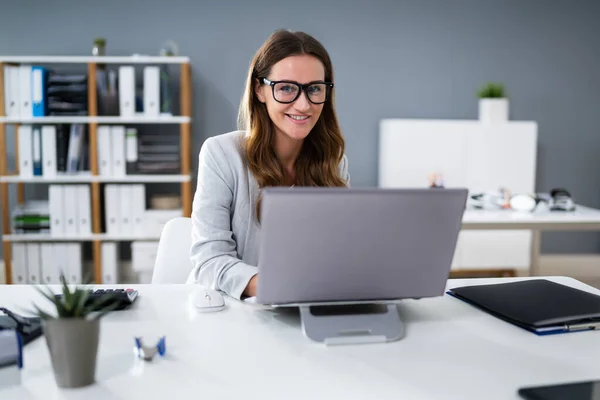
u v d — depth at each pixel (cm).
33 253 390
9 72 371
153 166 388
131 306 129
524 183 423
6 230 385
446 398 88
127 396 87
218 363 99
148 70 379
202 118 429
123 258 427
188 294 138
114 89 379
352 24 434
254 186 151
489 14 443
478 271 454
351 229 106
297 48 141
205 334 112
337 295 112
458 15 441
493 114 418
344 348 106
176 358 101
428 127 414
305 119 143
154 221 391
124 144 385
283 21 429
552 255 462
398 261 111
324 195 102
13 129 413
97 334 90
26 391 88
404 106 445
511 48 448
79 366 89
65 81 376
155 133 424
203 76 427
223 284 134
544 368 99
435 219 108
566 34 451
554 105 456
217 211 148
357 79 439
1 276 425
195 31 423
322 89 143
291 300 111
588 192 465
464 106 449
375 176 448
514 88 452
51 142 379
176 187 428
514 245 423
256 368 97
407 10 437
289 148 159
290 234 104
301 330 115
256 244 152
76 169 385
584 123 459
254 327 116
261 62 145
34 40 412
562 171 462
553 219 303
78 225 389
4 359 95
